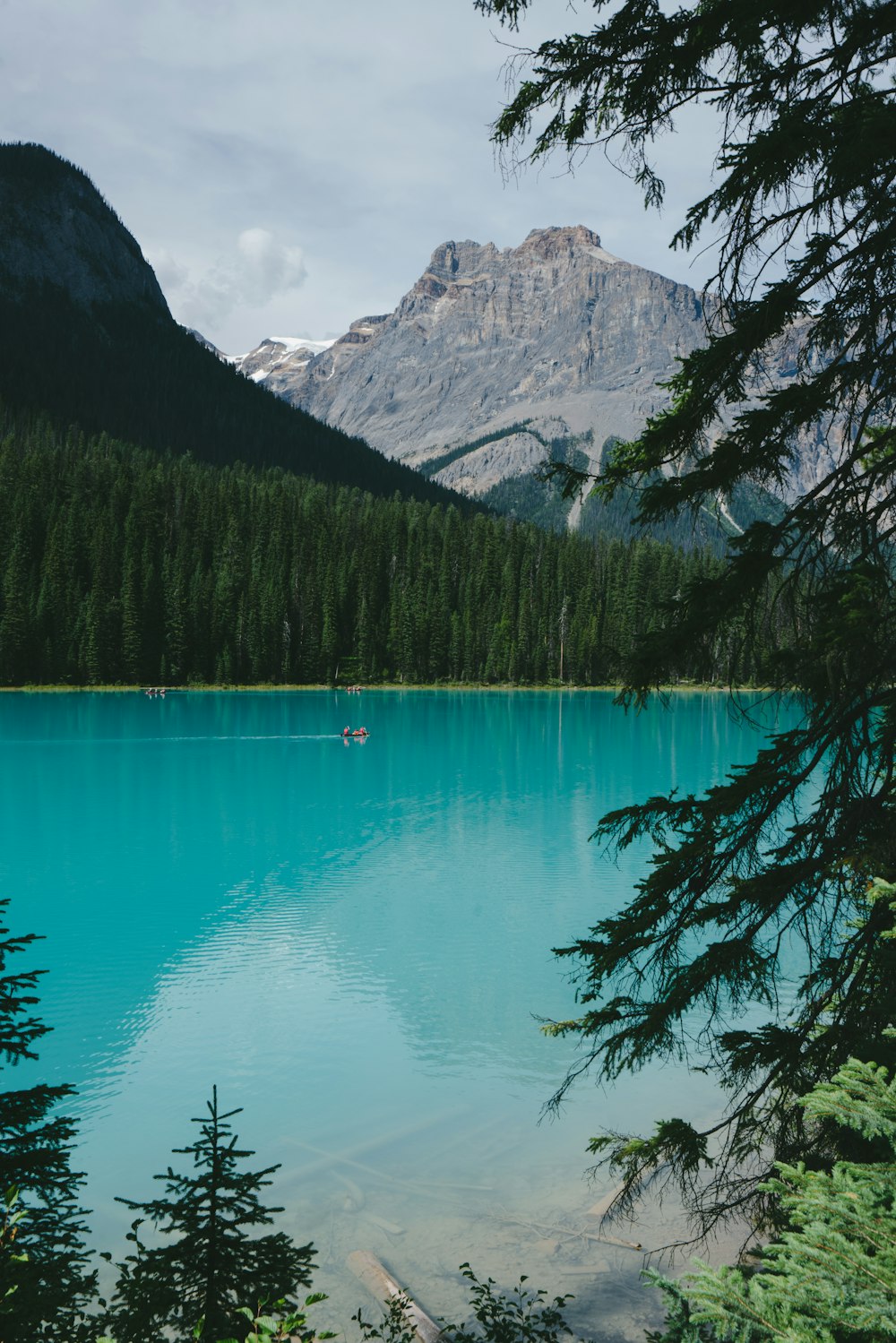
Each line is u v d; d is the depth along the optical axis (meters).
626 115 4.26
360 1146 10.59
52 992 15.43
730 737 59.50
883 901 4.04
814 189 3.78
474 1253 8.39
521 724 69.12
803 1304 2.75
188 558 121.00
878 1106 3.12
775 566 3.83
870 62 3.74
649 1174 9.68
